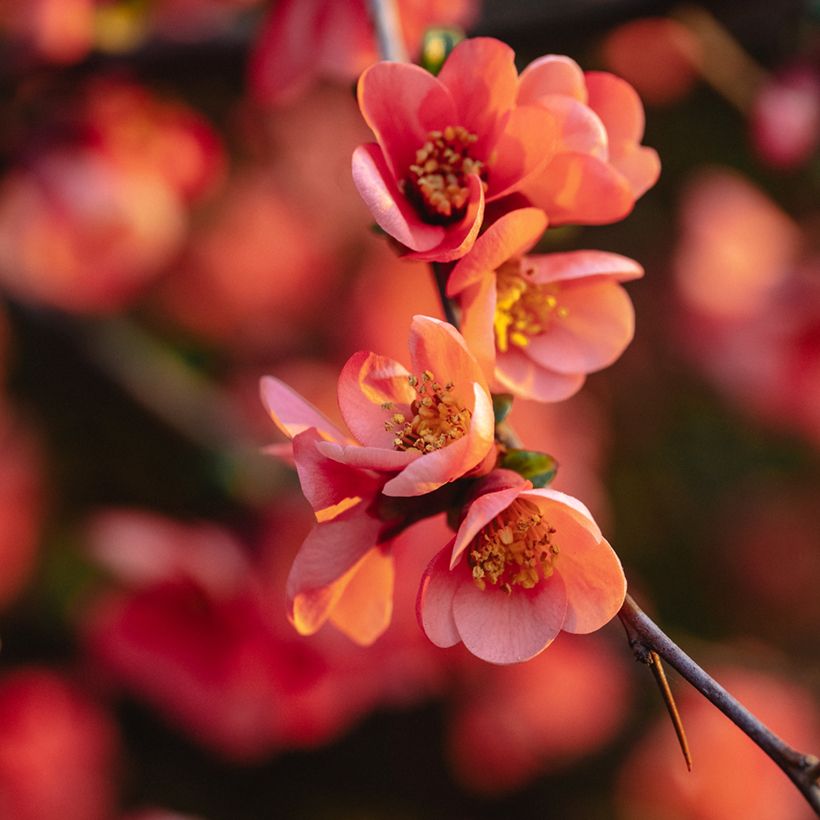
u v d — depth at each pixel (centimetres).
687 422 138
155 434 119
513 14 83
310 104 132
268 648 91
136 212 104
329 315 128
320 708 93
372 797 124
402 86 65
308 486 63
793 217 136
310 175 132
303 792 123
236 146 130
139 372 113
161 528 92
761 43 108
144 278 117
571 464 119
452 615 63
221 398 115
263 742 98
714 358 132
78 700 111
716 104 135
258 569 95
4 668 112
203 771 121
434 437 63
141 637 93
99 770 111
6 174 101
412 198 65
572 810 122
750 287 130
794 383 130
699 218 131
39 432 118
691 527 136
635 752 121
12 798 107
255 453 106
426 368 63
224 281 124
